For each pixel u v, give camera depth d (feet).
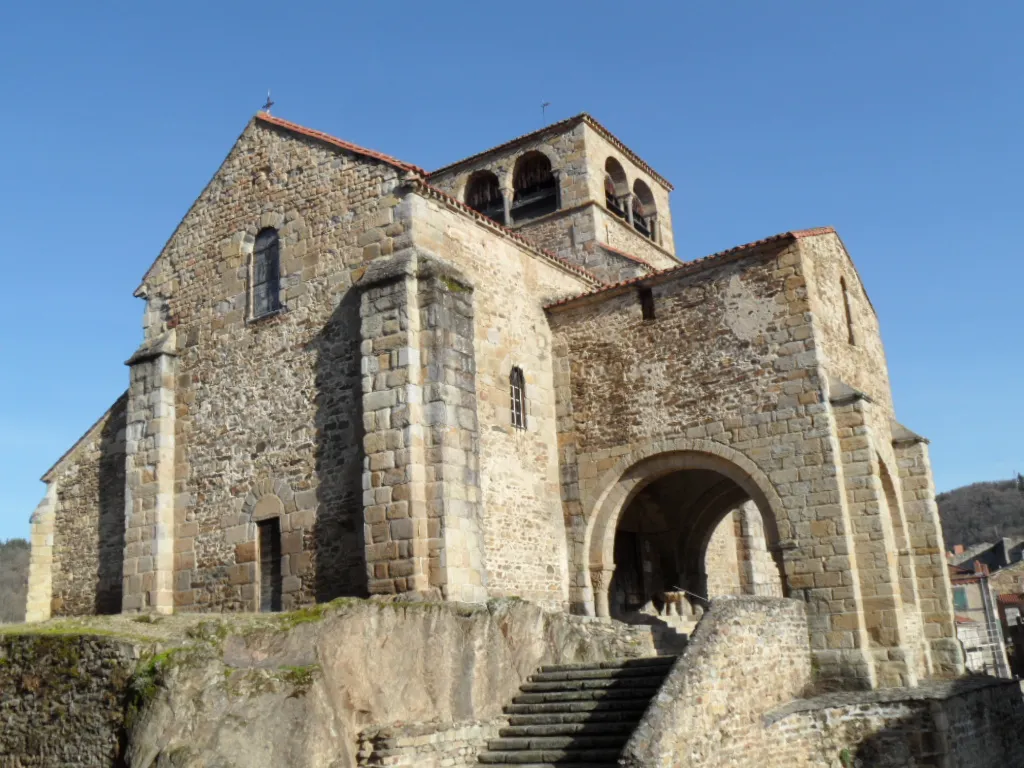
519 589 62.34
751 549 94.07
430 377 57.31
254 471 64.23
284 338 65.00
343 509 59.26
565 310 71.56
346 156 65.00
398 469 55.77
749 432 62.08
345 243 63.36
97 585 74.02
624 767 38.99
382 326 58.44
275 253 67.82
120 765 37.63
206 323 69.97
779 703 51.70
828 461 58.80
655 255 109.50
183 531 66.95
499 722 50.06
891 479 70.38
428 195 62.08
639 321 68.28
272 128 70.18
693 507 82.69
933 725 51.01
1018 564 191.83
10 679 42.29
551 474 68.49
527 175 105.19
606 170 106.42
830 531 57.88
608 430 67.97
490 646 51.31
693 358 65.36
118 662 39.86
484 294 65.31
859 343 69.46
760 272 63.57
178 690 37.81
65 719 40.11
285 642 42.06
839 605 56.65
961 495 392.68
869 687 54.70
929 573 70.28
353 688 43.91
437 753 45.29
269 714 39.11
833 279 67.46
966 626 150.20
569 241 96.48
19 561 206.18
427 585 54.44
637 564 81.41
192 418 68.74
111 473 75.82
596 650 57.57
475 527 57.00
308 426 62.28
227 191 71.61
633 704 48.11
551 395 70.44
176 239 73.61
